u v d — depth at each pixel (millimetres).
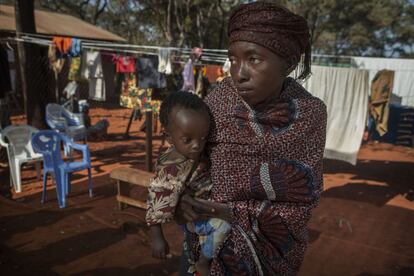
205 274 1314
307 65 1366
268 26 1062
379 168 8539
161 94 9859
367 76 6785
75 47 7281
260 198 1236
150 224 1294
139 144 10000
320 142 1215
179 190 1265
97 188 5965
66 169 5117
